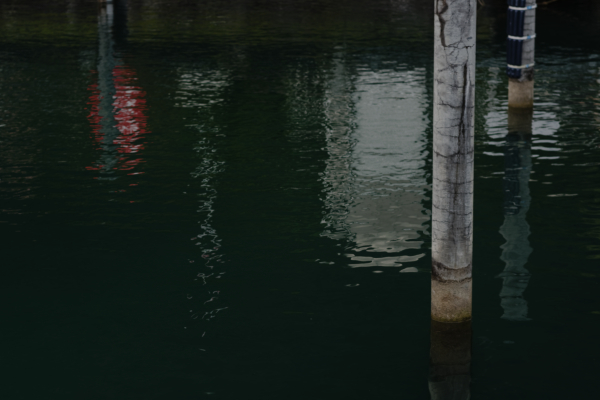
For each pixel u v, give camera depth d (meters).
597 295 5.75
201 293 5.94
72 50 20.41
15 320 5.52
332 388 4.59
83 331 5.36
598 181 8.64
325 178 8.98
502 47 20.38
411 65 17.64
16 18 27.84
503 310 5.54
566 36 22.05
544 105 12.96
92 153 10.27
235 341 5.17
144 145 10.70
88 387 4.63
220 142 10.85
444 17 4.52
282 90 14.88
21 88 15.20
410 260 6.51
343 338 5.20
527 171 9.11
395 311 5.58
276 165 9.60
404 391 4.55
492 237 6.98
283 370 4.80
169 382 4.68
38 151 10.38
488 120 11.93
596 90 14.23
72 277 6.27
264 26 25.67
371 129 11.52
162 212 7.85
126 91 14.91
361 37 22.66
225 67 17.72
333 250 6.76
